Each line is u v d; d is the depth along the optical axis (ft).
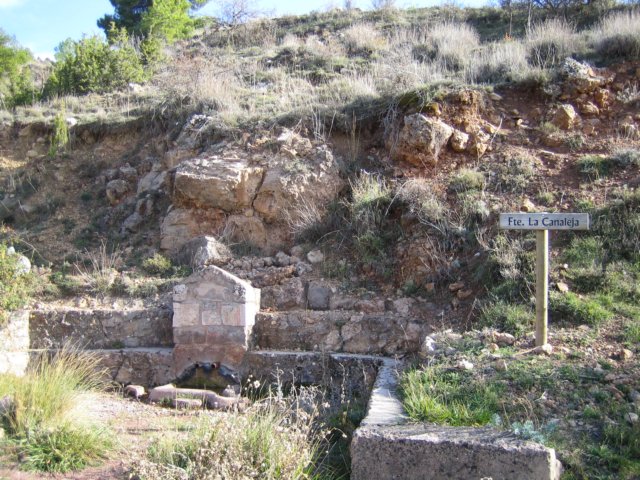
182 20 77.20
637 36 35.63
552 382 17.90
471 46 48.67
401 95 34.58
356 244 29.73
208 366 25.36
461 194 29.50
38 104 52.37
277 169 32.94
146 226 35.29
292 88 43.65
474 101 33.45
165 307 28.02
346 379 24.04
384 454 14.62
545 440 15.07
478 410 16.66
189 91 42.68
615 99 33.45
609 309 22.39
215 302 25.62
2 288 27.27
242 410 19.88
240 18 78.38
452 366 19.54
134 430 19.61
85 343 27.58
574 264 25.00
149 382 25.90
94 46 57.21
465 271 26.81
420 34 56.34
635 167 29.01
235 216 32.63
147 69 58.85
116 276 30.96
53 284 30.73
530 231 26.73
